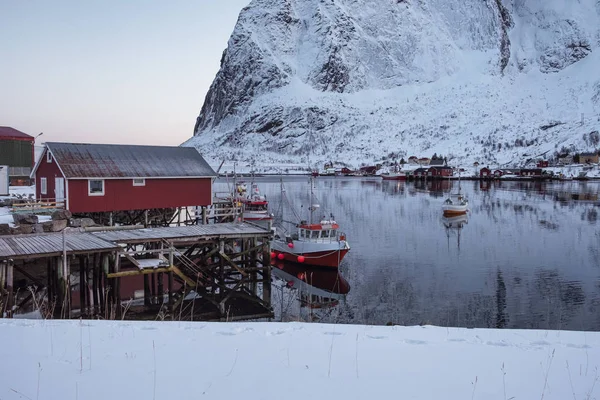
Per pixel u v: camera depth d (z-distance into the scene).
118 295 23.72
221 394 7.56
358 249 42.53
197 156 40.91
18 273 25.80
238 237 29.52
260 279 31.31
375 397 7.67
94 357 9.08
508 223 57.84
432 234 50.47
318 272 33.75
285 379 8.28
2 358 8.91
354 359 9.45
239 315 23.89
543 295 27.83
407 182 150.88
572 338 11.59
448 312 24.73
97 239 25.06
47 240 24.09
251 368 8.74
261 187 125.56
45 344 9.84
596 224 55.94
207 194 39.41
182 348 9.80
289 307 25.52
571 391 8.13
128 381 7.96
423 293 28.42
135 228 30.55
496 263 36.53
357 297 27.67
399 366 9.12
